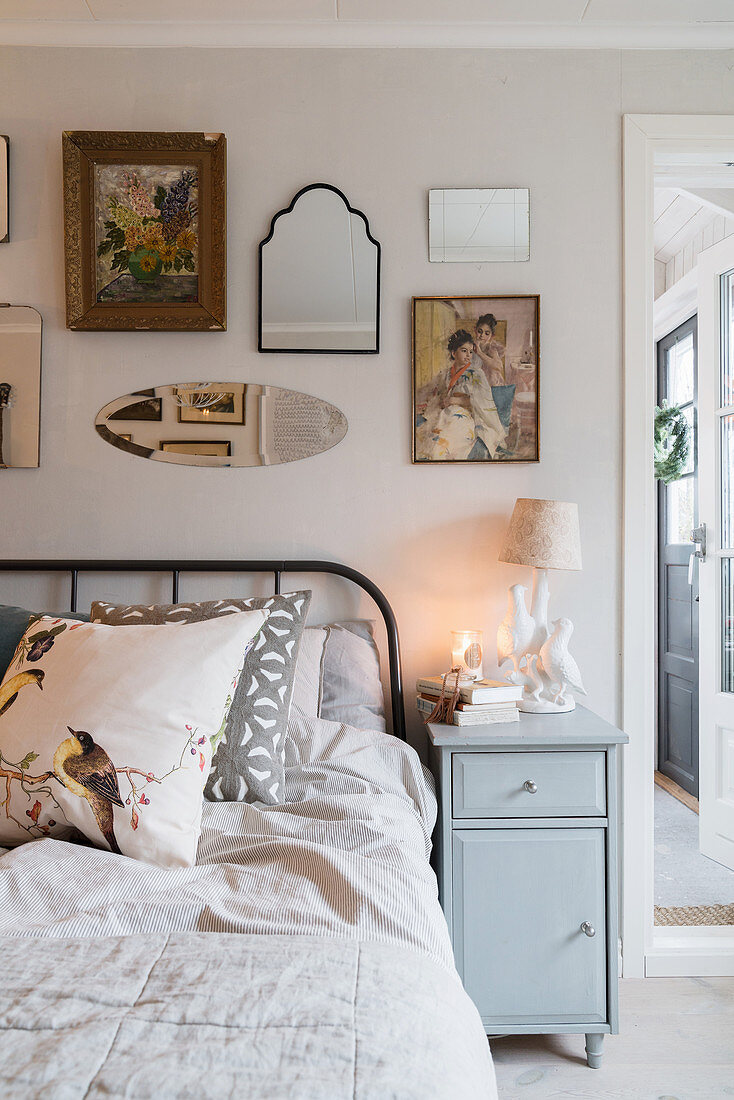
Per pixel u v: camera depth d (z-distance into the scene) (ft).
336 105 7.41
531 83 7.43
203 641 4.93
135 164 7.29
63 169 7.26
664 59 7.42
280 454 7.41
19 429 7.38
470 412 7.39
